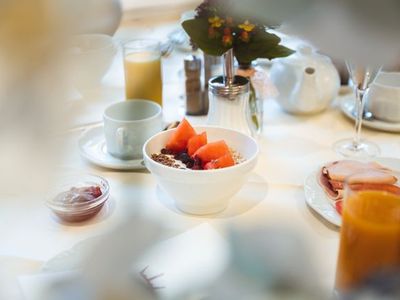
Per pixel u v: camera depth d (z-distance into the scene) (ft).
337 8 0.76
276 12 0.81
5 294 1.25
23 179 0.92
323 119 2.81
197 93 2.78
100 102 2.66
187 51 3.46
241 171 1.86
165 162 1.95
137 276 0.97
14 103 0.85
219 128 2.15
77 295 0.93
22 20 0.80
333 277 1.19
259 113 2.59
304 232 0.98
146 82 2.75
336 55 0.81
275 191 2.09
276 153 2.44
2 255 1.59
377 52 0.79
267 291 0.83
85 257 1.03
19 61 0.82
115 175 2.22
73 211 1.80
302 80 2.74
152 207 1.70
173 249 1.14
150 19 3.49
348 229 1.35
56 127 0.92
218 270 0.89
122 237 1.05
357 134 2.49
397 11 0.73
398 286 0.87
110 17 0.94
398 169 2.15
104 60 2.43
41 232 1.73
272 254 0.88
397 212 1.36
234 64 2.43
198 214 1.91
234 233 0.94
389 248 1.28
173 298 0.95
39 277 1.28
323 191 2.01
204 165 1.91
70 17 0.85
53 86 0.88
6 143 0.88
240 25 2.08
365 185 1.69
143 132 2.27
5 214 1.48
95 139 2.48
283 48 2.29
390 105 2.61
